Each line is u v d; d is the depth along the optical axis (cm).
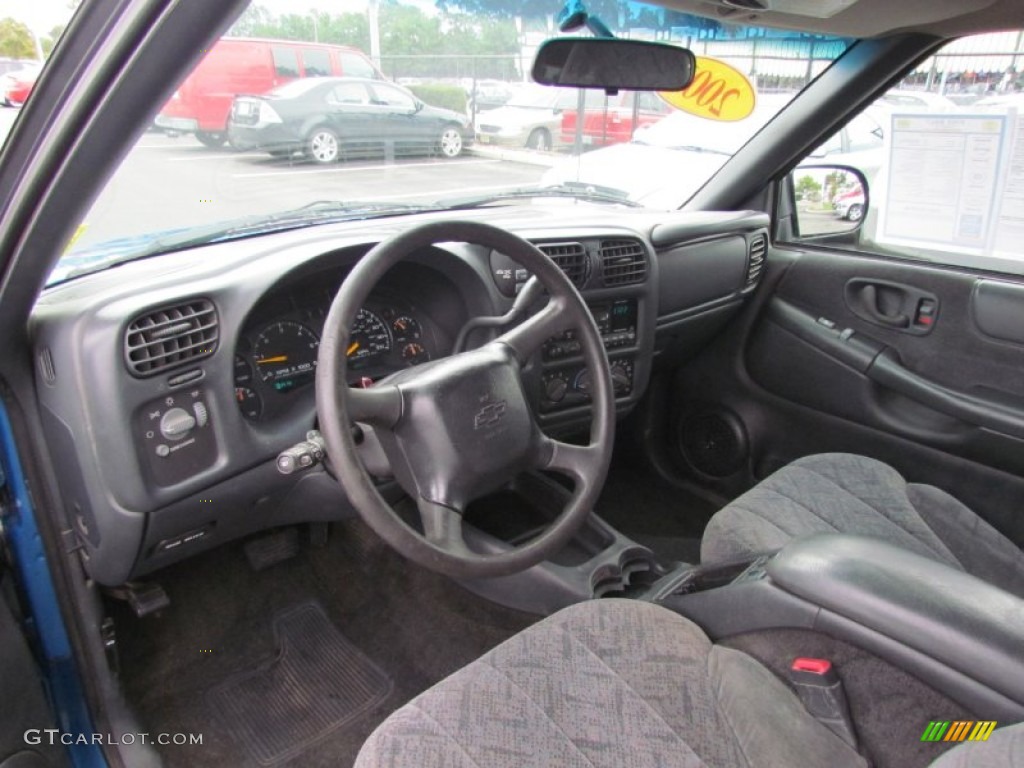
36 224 105
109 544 137
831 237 239
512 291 171
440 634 192
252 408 151
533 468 131
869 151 221
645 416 258
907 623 96
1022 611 94
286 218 179
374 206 197
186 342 131
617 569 174
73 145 92
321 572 206
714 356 249
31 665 134
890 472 168
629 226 203
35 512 143
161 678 177
